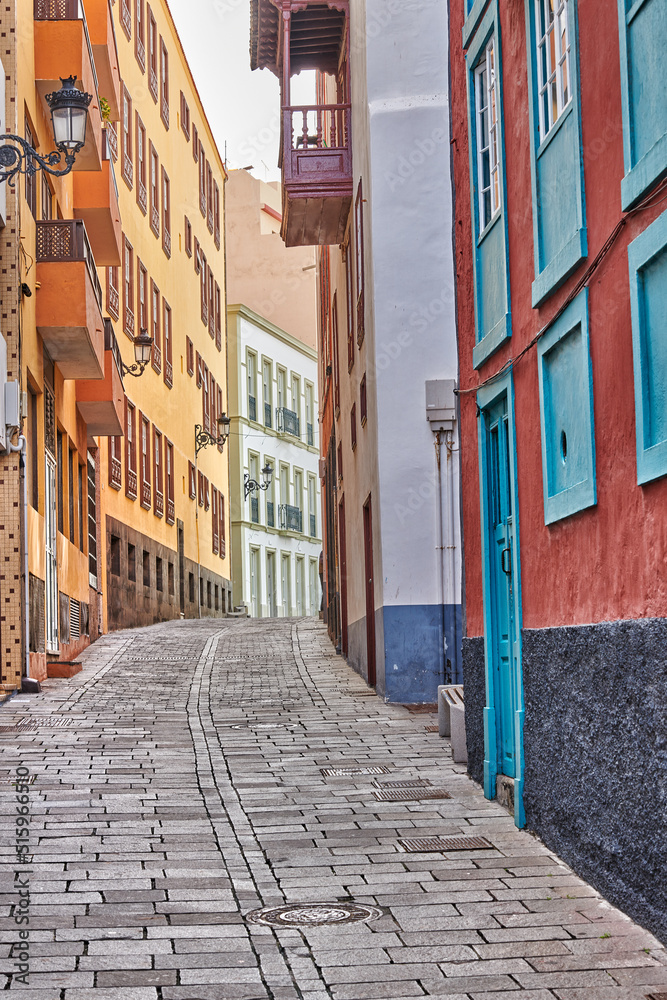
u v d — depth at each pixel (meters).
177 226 39.41
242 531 50.59
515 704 9.13
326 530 29.83
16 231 15.74
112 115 23.78
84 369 19.69
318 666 20.66
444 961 5.65
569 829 7.36
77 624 21.78
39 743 11.82
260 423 52.94
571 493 7.37
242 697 16.31
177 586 37.25
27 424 16.23
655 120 5.94
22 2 16.61
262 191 57.94
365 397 17.75
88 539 23.91
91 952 5.76
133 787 9.84
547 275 7.80
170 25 38.66
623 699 6.36
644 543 6.14
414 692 15.71
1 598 15.66
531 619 8.43
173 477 37.34
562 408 7.74
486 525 9.91
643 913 6.05
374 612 17.34
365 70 16.61
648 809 5.99
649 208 6.03
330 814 8.97
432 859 7.62
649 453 5.98
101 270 27.98
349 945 5.89
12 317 15.70
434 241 16.28
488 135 10.02
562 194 7.60
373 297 16.33
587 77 7.05
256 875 7.24
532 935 6.01
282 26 19.70
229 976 5.44
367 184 16.67
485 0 9.68
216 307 47.34
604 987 5.26
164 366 36.50
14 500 15.61
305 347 57.69
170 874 7.24
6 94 15.95
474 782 10.18
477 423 10.27
